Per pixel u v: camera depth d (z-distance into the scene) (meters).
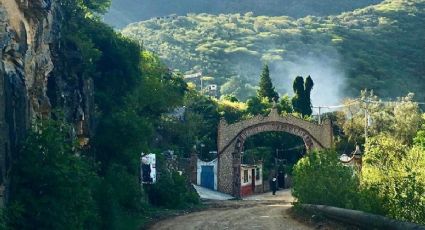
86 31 43.28
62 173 19.09
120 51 46.00
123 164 37.81
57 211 18.73
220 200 61.06
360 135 87.44
